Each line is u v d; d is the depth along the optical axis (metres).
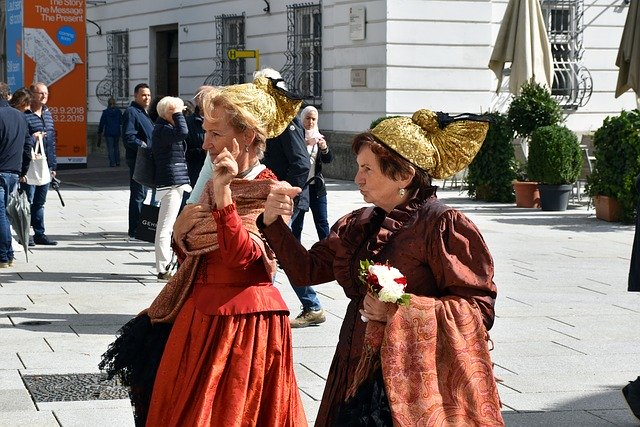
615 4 25.58
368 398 3.84
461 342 3.75
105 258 12.76
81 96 27.94
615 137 16.48
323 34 24.75
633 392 6.33
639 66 20.16
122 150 34.59
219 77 28.97
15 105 13.62
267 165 9.38
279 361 4.52
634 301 10.31
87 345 8.17
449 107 23.36
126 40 34.78
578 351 8.25
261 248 4.45
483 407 3.71
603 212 16.81
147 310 4.68
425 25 23.02
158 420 4.52
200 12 29.97
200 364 4.42
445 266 3.86
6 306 9.66
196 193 6.11
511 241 14.47
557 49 25.42
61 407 6.52
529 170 18.23
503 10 23.67
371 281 3.77
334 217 16.78
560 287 11.03
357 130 23.67
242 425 4.38
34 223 13.76
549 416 6.57
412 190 4.02
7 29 27.92
